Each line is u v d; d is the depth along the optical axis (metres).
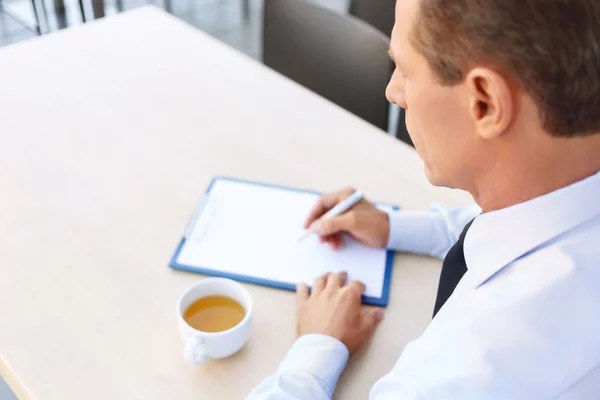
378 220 0.98
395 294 0.91
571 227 0.59
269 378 0.77
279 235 0.99
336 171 1.13
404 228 0.97
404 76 0.61
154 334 0.83
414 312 0.89
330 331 0.82
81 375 0.78
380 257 0.96
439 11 0.52
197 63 1.42
